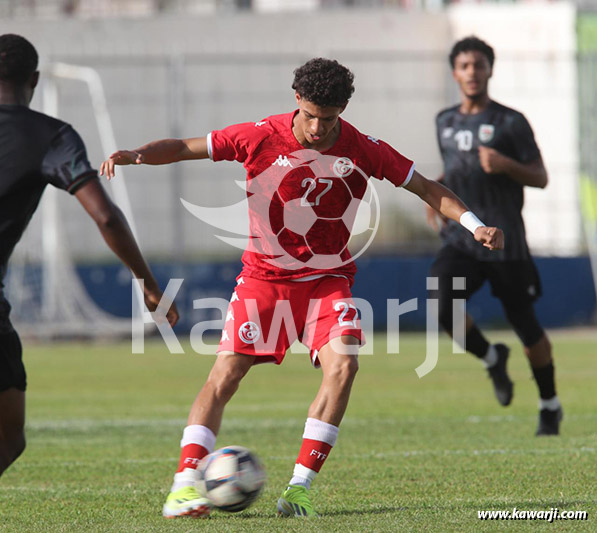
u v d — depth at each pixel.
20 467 20.61
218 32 81.00
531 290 25.19
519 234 25.28
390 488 17.52
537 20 82.69
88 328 64.38
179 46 80.62
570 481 17.89
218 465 13.82
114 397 36.41
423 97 78.62
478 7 82.94
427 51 82.81
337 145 15.46
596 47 82.69
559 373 43.62
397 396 35.97
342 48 82.19
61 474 19.69
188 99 80.00
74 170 12.26
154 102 79.56
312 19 81.81
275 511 15.33
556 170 76.44
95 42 80.31
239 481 13.72
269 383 41.91
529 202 75.62
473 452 21.88
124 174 76.56
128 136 79.31
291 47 81.69
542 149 77.06
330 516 14.81
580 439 23.94
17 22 80.06
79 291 66.88
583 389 37.25
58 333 64.06
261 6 93.50
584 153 76.38
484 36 82.88
